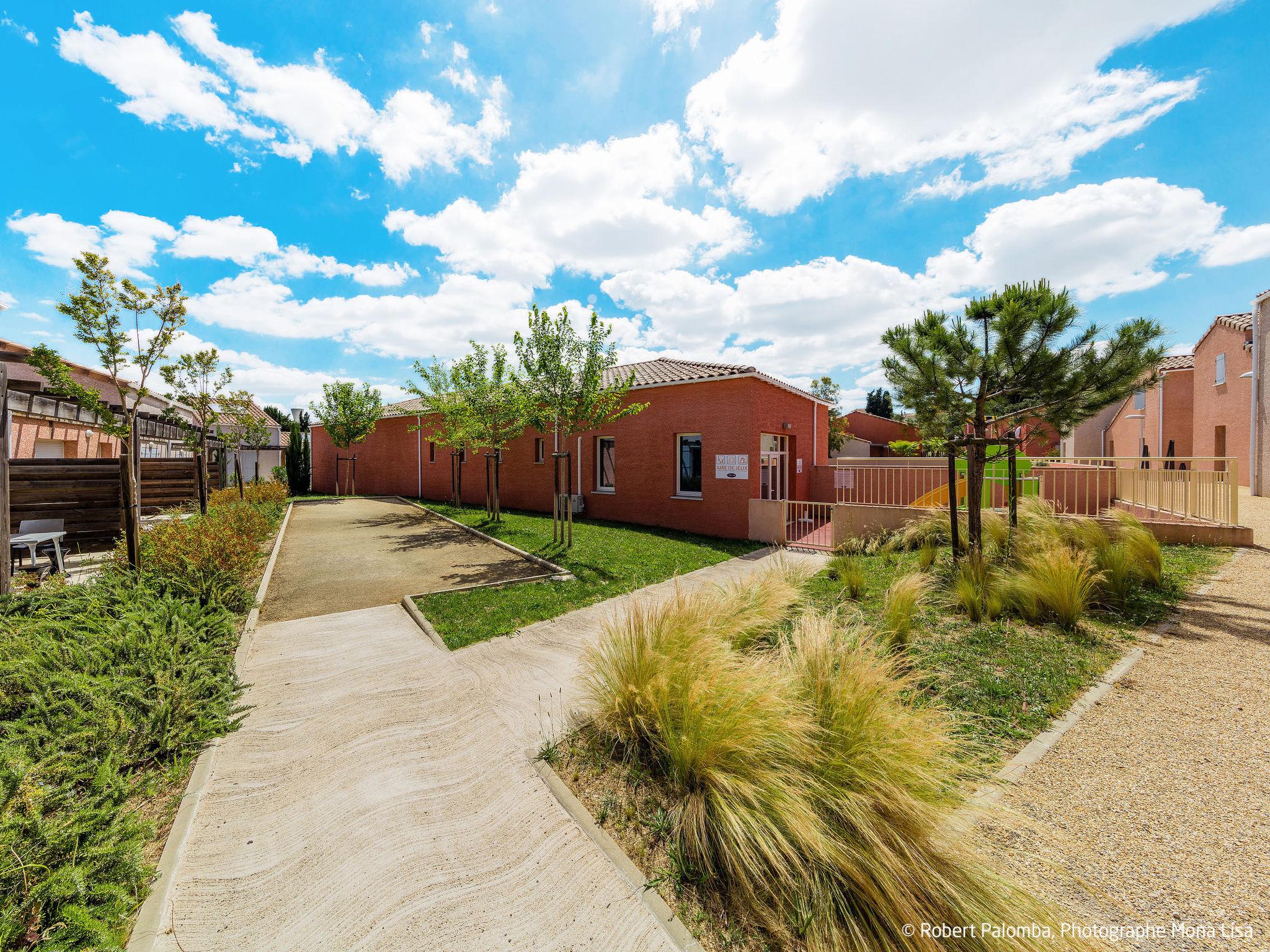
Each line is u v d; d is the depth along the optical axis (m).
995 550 7.22
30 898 1.91
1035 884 2.15
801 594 6.14
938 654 4.42
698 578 8.33
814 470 16.69
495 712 3.96
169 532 6.53
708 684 3.19
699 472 13.74
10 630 4.14
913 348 7.05
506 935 2.13
